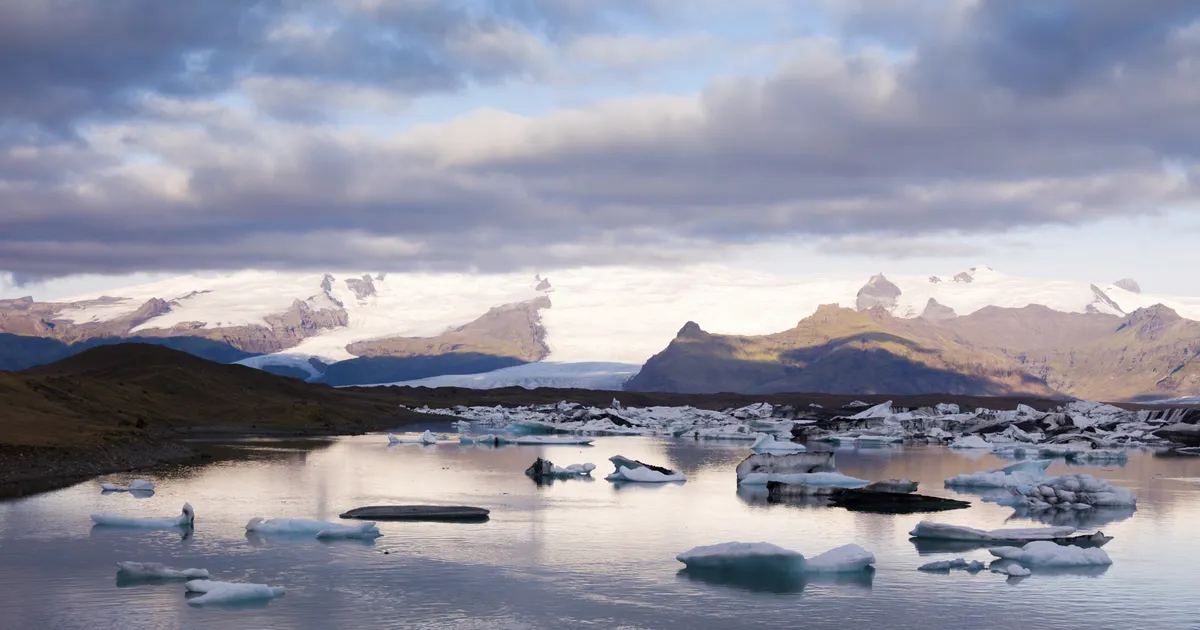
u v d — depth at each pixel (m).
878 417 127.00
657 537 37.78
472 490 52.50
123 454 59.84
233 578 29.78
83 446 57.97
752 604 27.58
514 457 75.62
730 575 30.98
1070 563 33.06
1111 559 33.84
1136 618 26.59
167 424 90.12
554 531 38.88
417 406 163.75
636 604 27.44
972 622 26.11
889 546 36.47
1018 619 26.44
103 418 76.44
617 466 62.81
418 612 26.33
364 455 73.56
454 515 42.19
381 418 133.25
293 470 59.53
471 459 72.81
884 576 31.19
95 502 43.38
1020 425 114.12
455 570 31.27
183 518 37.75
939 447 101.62
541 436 111.75
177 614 25.66
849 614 26.72
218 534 36.47
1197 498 52.97
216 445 78.75
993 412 133.38
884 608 27.34
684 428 121.94
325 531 36.38
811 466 59.41
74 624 24.66
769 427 131.88
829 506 47.81
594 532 38.78
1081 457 86.75
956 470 70.50
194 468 58.81
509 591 28.67
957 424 124.06
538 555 33.84
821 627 25.50
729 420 146.12
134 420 79.62
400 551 34.12
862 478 63.56
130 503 43.31
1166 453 94.56
